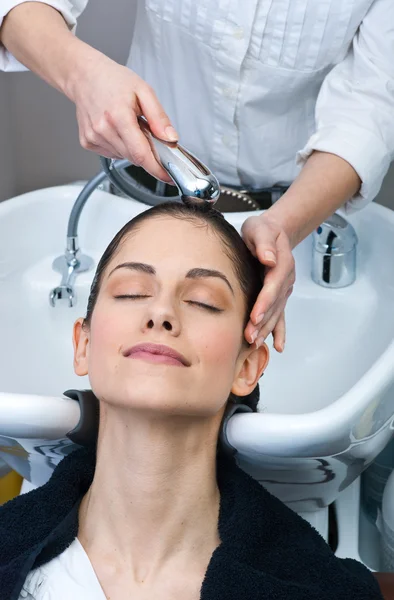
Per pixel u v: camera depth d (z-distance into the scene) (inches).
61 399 41.8
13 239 56.6
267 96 52.1
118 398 36.7
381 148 48.5
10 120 65.2
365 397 40.5
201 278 38.5
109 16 61.9
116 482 39.1
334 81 50.4
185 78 53.9
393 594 40.8
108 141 41.3
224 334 38.0
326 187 46.8
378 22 49.4
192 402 36.8
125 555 39.5
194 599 38.6
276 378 55.1
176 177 37.6
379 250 55.9
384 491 51.2
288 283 41.4
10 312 55.5
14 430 41.4
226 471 42.2
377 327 53.7
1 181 65.6
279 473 44.1
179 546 39.5
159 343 36.8
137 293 38.4
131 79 40.4
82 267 56.1
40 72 46.0
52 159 66.7
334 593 38.7
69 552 39.3
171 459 38.1
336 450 41.1
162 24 52.7
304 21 49.6
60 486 41.3
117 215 56.8
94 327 38.7
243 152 54.7
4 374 52.8
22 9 46.1
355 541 52.4
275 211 44.2
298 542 40.8
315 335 55.8
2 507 41.1
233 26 49.8
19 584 37.5
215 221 40.4
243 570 37.9
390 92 49.4
